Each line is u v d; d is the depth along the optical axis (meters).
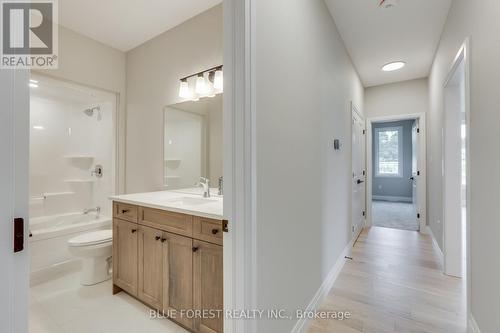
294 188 1.49
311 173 1.77
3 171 0.49
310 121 1.75
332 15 2.28
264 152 1.16
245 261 1.04
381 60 3.24
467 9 1.69
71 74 2.47
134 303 1.93
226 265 1.09
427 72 3.64
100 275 2.27
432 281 2.25
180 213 1.55
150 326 1.67
